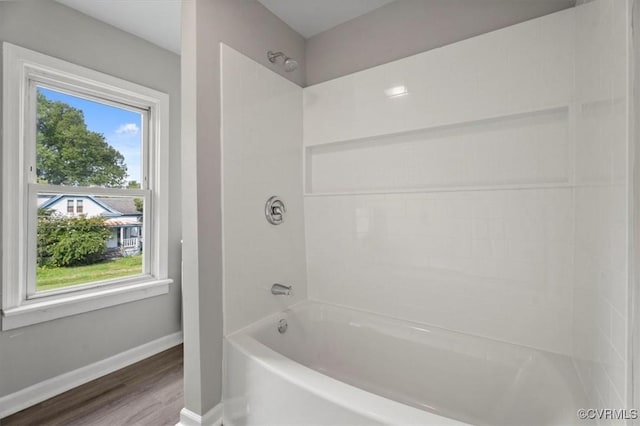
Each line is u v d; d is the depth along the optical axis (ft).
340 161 6.87
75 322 6.40
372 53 6.41
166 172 8.15
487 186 5.00
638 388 2.25
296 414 3.86
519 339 4.73
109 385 6.36
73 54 6.40
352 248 6.52
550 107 4.43
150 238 8.04
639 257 2.27
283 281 6.45
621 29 2.50
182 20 4.90
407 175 5.97
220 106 5.15
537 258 4.57
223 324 5.12
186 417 4.86
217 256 5.05
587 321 3.57
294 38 7.04
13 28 5.62
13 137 5.64
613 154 2.70
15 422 5.23
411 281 5.79
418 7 5.83
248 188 5.67
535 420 3.93
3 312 5.42
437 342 5.24
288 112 6.72
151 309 7.78
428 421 3.05
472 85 5.08
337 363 6.34
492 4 5.09
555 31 4.41
